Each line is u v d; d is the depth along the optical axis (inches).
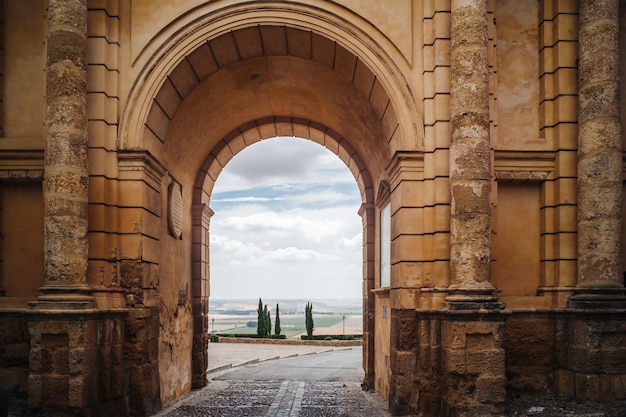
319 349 1190.3
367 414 458.0
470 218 414.6
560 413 394.9
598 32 447.8
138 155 438.6
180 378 574.2
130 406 426.0
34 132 466.6
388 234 541.0
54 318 385.4
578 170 454.0
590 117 445.4
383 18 466.0
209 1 461.1
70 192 409.7
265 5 463.8
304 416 451.8
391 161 470.9
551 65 475.8
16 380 429.1
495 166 465.7
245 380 695.7
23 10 477.7
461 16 433.4
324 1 465.4
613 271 430.0
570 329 434.6
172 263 551.2
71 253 406.3
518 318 449.7
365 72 473.4
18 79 471.8
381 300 574.2
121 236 437.4
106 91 444.5
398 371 435.5
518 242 471.5
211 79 526.9
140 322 432.1
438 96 447.8
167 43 458.3
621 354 416.5
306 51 500.7
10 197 465.4
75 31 423.2
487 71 433.1
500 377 391.5
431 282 439.5
